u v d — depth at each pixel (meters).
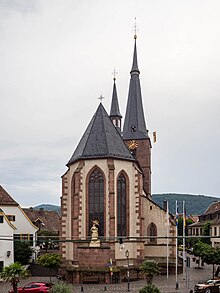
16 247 62.59
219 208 94.19
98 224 52.41
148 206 58.59
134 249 53.56
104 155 53.66
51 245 81.44
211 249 52.69
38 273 57.38
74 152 59.47
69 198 57.00
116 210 53.34
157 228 58.09
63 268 54.28
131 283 47.94
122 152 55.94
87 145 55.22
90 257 48.75
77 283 47.72
